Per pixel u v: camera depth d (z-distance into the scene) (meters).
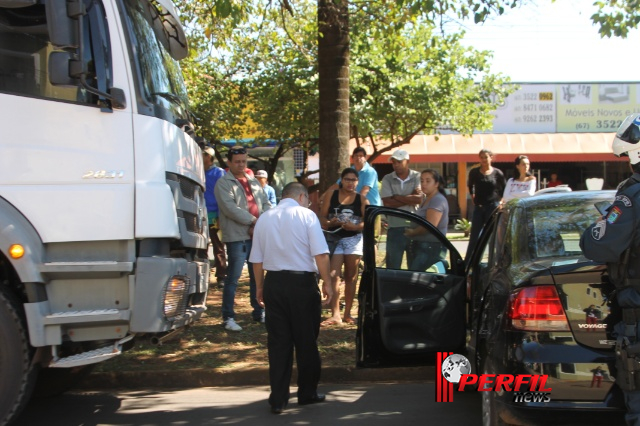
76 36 4.48
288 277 5.45
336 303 7.99
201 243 5.52
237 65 16.75
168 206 4.76
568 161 27.77
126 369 6.53
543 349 3.78
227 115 16.59
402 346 5.41
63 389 6.08
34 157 4.60
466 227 23.31
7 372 4.45
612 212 3.61
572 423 3.73
